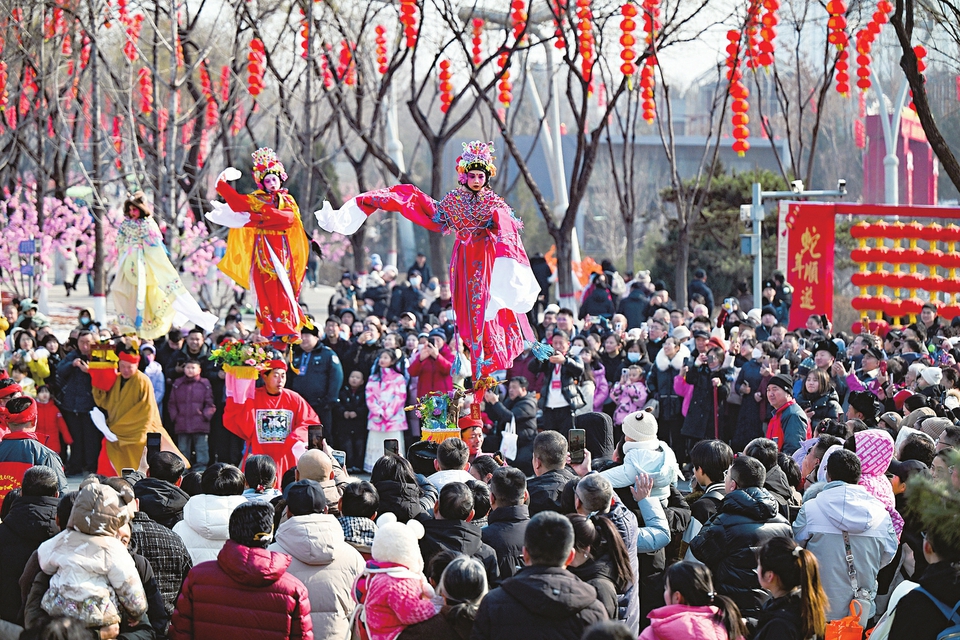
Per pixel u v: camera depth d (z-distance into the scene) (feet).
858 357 48.01
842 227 113.19
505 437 42.83
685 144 157.38
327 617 20.56
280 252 34.76
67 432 47.50
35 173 95.71
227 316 54.80
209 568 19.40
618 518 21.40
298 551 20.62
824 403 38.75
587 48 68.54
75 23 69.87
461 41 72.18
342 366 51.16
